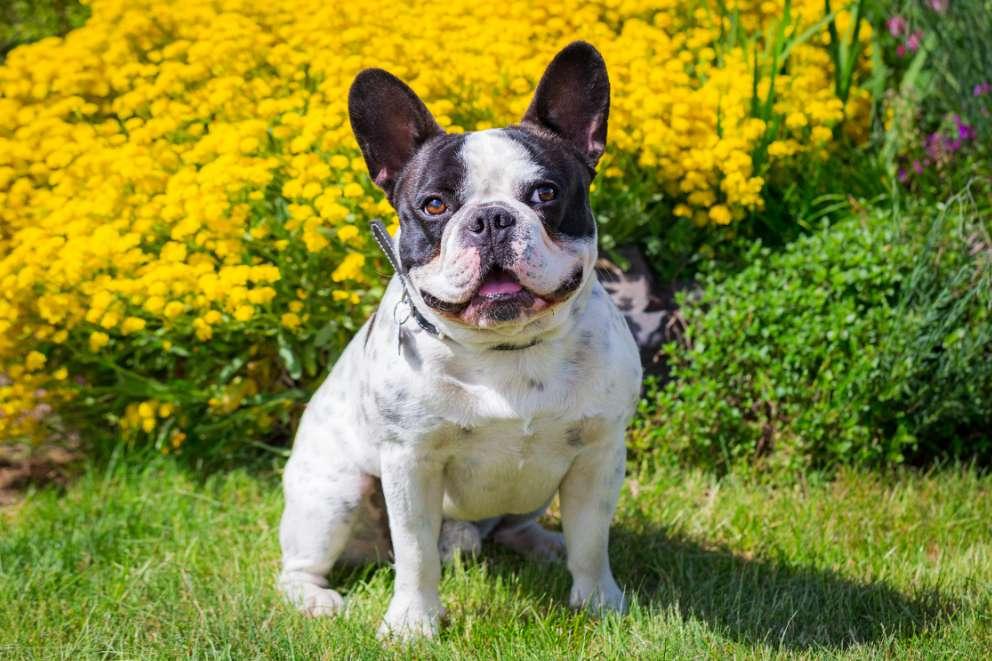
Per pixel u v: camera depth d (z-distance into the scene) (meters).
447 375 3.20
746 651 3.27
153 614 3.60
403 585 3.46
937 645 3.26
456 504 3.58
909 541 4.18
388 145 3.35
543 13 5.65
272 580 3.90
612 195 5.16
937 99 6.01
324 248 4.76
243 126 4.82
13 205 4.90
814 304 4.80
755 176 5.39
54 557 4.05
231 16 5.48
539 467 3.39
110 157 4.85
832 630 3.46
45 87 5.39
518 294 2.95
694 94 5.32
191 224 4.54
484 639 3.43
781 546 4.14
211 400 4.78
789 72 5.84
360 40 5.46
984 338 4.60
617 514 4.43
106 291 4.52
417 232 3.14
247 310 4.39
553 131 3.36
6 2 7.12
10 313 4.54
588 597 3.60
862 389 4.65
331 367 4.88
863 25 5.95
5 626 3.55
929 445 4.95
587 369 3.24
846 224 5.13
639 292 5.10
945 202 5.47
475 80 5.18
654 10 5.91
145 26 5.68
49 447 5.16
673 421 4.77
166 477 4.77
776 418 4.86
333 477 3.72
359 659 3.21
